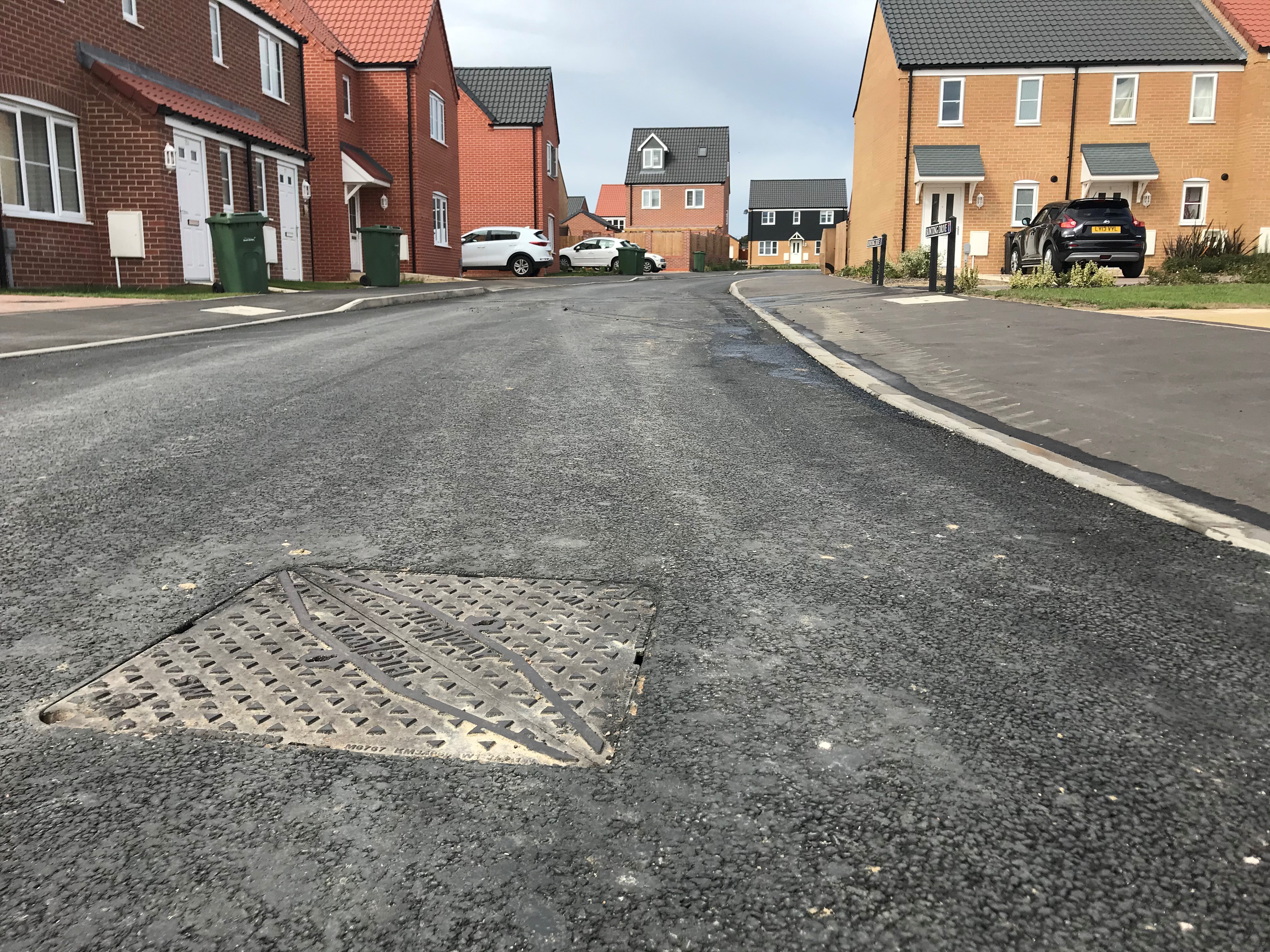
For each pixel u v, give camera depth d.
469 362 8.41
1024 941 1.59
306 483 4.41
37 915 1.63
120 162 15.52
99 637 2.72
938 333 10.45
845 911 1.66
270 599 3.01
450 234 30.83
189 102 17.22
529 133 37.75
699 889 1.71
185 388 6.81
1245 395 6.52
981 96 27.98
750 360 9.03
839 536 3.76
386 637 2.73
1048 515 4.09
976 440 5.61
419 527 3.79
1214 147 28.12
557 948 1.57
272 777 2.03
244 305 13.34
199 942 1.57
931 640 2.78
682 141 67.38
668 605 3.02
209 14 18.98
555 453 5.11
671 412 6.34
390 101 26.89
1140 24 29.00
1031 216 28.56
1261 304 12.42
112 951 1.55
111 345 9.22
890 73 28.95
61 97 14.62
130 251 15.65
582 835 1.86
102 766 2.07
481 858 1.79
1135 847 1.83
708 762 2.12
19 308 11.51
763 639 2.77
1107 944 1.58
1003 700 2.42
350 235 26.39
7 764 2.08
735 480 4.63
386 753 2.13
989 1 29.92
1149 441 5.43
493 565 3.37
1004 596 3.13
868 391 7.29
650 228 64.00
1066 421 6.01
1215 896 1.70
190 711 2.30
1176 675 2.57
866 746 2.19
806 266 75.44
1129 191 28.50
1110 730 2.28
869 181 32.41
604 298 18.27
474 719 2.27
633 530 3.80
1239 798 2.00
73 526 3.72
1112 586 3.24
